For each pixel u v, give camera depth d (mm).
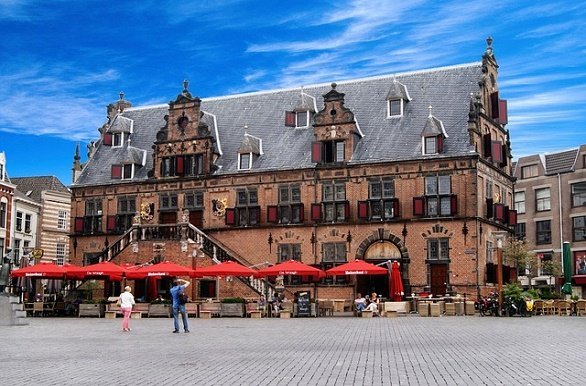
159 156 60688
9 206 68500
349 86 59062
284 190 56125
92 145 66438
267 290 49688
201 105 64125
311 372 15680
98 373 15711
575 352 19703
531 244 77625
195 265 53312
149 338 26203
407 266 51594
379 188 53281
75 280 56344
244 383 14109
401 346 22031
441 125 52625
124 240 56000
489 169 53750
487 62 55219
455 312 45438
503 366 16531
